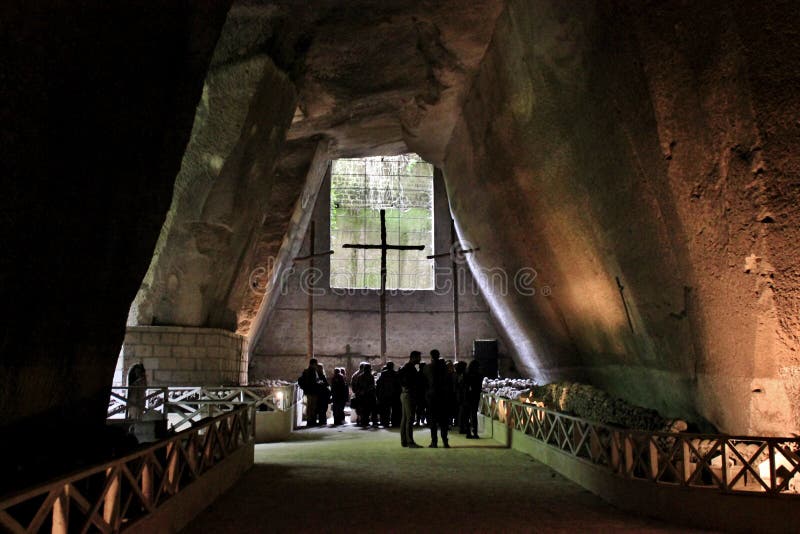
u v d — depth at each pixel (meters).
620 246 7.82
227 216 11.41
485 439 11.91
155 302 11.88
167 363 11.68
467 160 13.97
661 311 7.33
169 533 4.70
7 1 3.07
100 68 4.14
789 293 5.36
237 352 13.84
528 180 10.48
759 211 5.26
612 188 7.47
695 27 5.26
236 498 6.36
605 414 9.15
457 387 12.75
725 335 6.12
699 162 5.69
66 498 3.09
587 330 10.80
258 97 10.62
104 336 5.31
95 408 5.41
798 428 5.66
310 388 14.48
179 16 5.05
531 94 8.98
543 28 7.79
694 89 5.47
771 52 4.91
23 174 3.55
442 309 20.72
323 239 20.55
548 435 8.60
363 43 11.03
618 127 6.80
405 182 21.42
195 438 5.64
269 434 11.49
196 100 6.02
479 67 11.27
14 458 3.98
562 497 6.51
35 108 3.54
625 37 6.00
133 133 4.91
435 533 5.08
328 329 20.25
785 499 5.02
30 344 4.08
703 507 5.25
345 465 8.55
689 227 6.07
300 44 10.97
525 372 19.08
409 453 9.76
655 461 5.73
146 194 5.47
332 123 14.26
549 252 10.91
